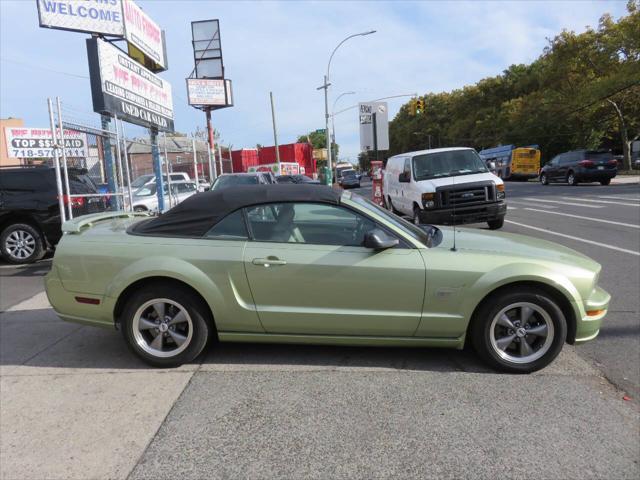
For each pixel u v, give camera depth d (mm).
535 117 42812
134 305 4059
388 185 14805
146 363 4191
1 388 3820
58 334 5074
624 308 5516
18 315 5789
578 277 3854
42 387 3820
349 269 3889
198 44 28078
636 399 3502
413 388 3695
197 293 4055
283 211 4105
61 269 4176
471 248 4090
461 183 10695
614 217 12914
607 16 33969
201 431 3154
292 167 43312
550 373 3936
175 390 3727
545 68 39281
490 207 10656
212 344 4652
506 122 53781
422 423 3197
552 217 13523
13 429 3227
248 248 3998
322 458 2846
